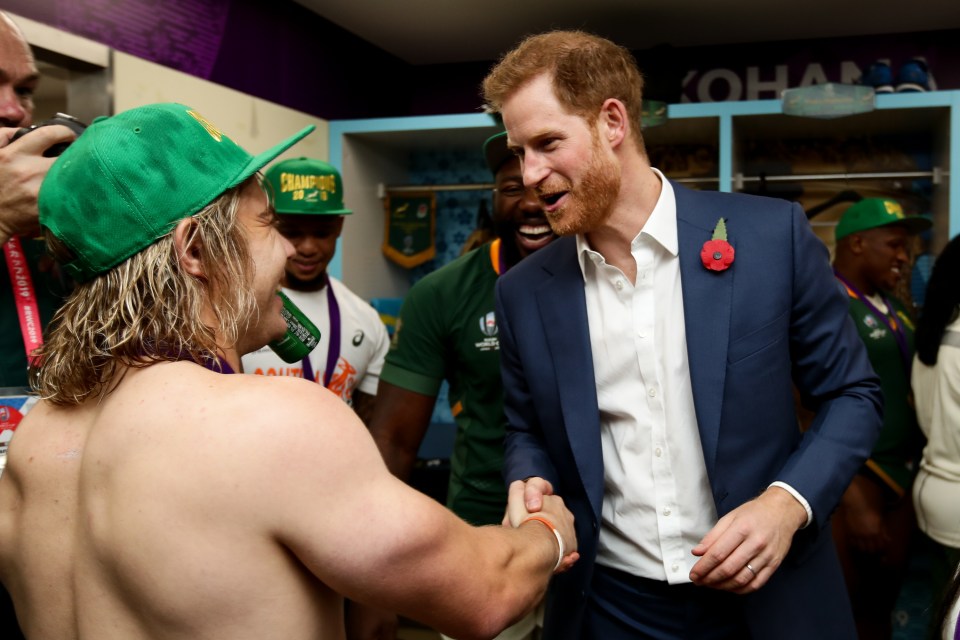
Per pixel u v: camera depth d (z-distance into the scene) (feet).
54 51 6.47
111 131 2.65
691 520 4.36
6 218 4.20
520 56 4.05
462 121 10.25
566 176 3.99
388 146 11.76
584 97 3.92
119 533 2.36
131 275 2.60
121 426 2.46
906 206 10.82
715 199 4.39
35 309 4.46
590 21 10.85
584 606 4.52
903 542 9.16
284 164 7.11
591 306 4.54
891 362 9.00
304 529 2.32
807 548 4.23
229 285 2.72
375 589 2.37
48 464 2.65
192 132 2.73
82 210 2.60
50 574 2.60
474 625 2.62
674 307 4.31
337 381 7.20
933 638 2.80
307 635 2.44
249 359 6.56
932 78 11.11
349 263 10.80
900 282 10.09
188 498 2.31
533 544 3.13
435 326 6.46
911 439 9.13
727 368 4.09
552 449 4.64
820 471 3.96
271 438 2.34
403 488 2.48
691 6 10.23
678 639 4.47
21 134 4.33
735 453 4.11
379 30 11.61
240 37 9.61
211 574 2.29
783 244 4.16
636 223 4.25
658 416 4.34
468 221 12.25
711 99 11.94
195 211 2.66
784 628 4.20
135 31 8.00
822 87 9.16
